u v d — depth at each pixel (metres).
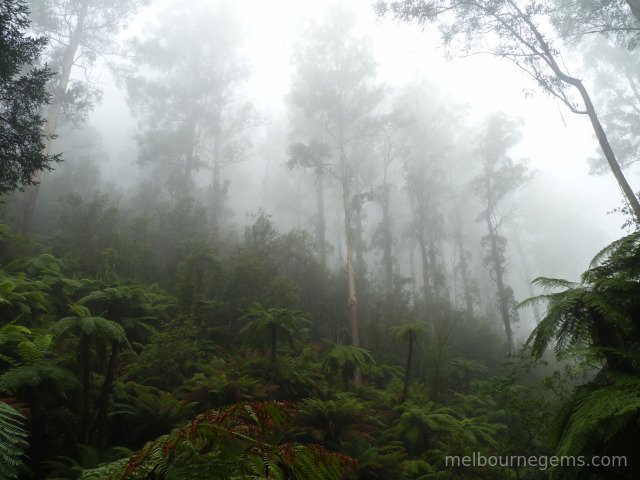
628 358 3.29
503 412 11.27
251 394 8.18
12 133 7.62
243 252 15.80
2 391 5.54
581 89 13.96
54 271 11.64
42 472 5.53
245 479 1.58
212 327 12.27
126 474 1.63
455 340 20.69
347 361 11.01
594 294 3.46
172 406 6.78
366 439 7.96
